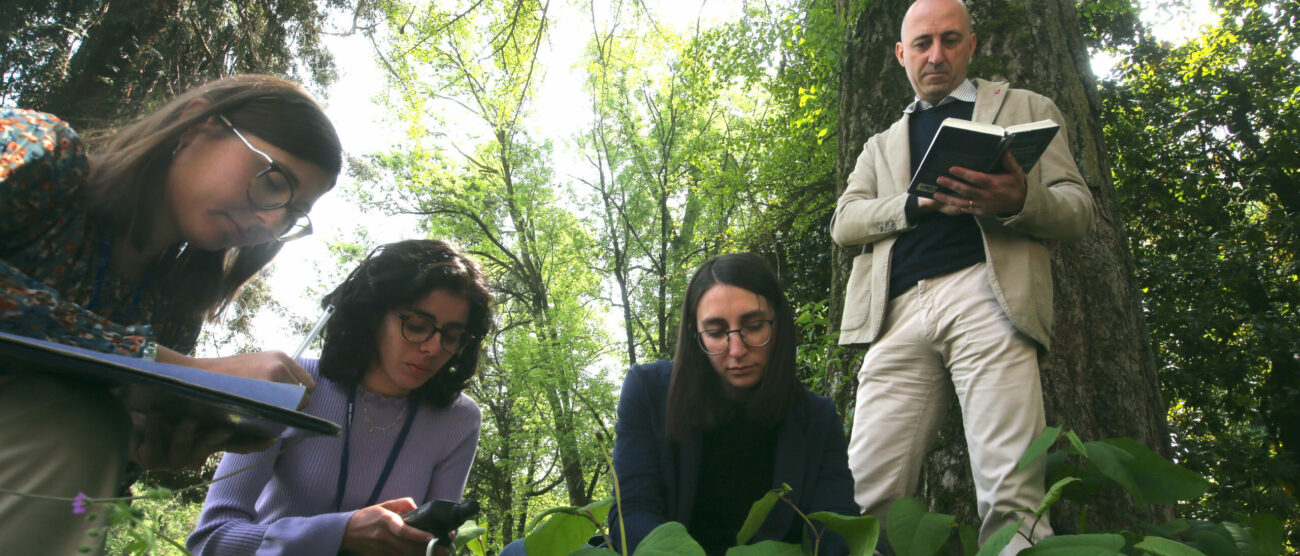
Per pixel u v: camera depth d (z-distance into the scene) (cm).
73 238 137
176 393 113
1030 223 238
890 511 146
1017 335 237
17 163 125
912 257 263
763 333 207
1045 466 213
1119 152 1265
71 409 114
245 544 192
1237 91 1298
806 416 220
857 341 275
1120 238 347
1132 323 332
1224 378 1186
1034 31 374
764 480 221
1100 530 283
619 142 2045
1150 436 317
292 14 1016
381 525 179
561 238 2073
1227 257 1200
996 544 129
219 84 150
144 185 144
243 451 145
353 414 220
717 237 1281
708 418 212
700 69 1049
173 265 165
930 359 258
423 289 212
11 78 854
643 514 206
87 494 113
